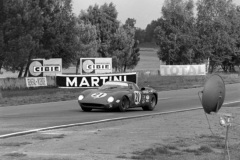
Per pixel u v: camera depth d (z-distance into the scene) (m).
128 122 17.44
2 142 11.88
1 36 44.00
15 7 45.34
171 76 62.94
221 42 82.31
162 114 21.12
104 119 18.52
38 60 46.94
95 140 12.38
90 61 45.97
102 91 22.33
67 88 40.66
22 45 44.81
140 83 52.28
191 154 10.63
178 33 80.38
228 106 26.05
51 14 57.09
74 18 59.06
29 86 44.91
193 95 37.22
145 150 10.73
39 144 11.59
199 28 82.75
